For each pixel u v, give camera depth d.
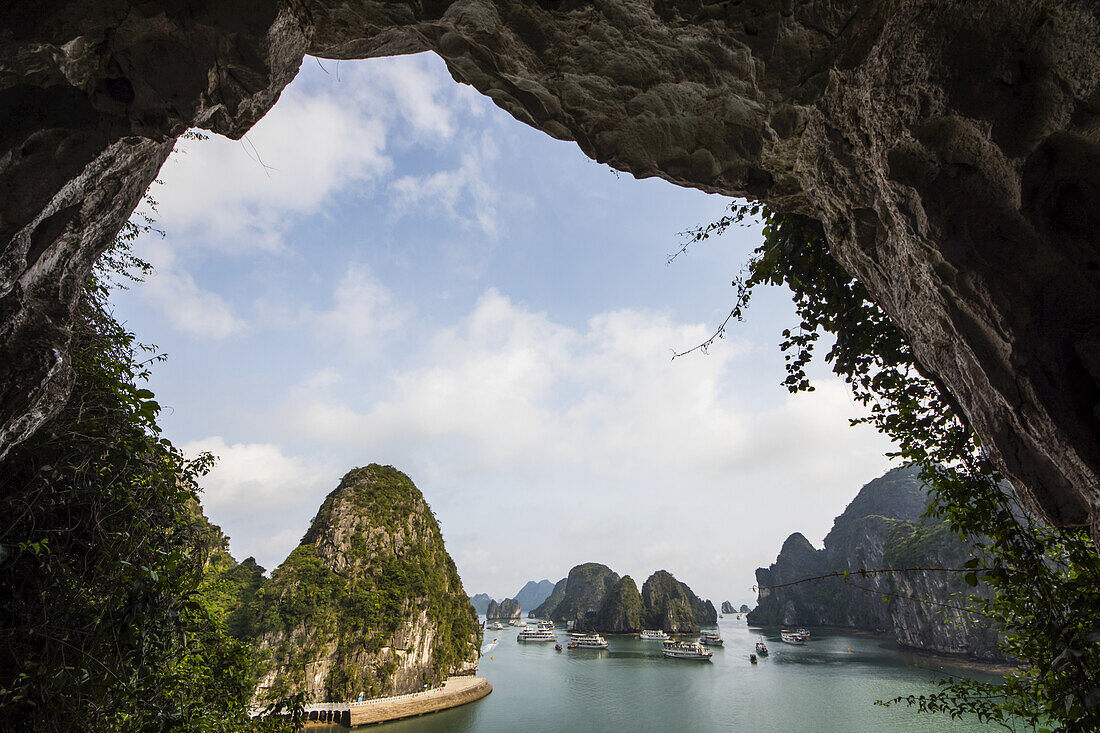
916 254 4.05
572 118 4.98
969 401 4.26
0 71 3.06
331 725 40.47
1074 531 4.28
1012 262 3.48
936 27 3.38
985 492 4.91
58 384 3.73
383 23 4.27
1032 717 4.91
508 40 4.38
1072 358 3.33
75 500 4.92
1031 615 4.79
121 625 4.29
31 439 4.57
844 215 4.82
